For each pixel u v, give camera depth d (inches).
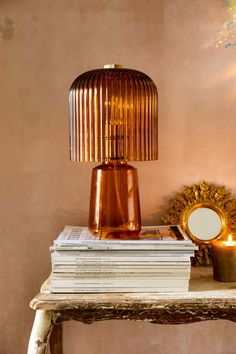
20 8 67.9
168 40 68.0
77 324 72.2
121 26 68.0
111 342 72.4
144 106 57.1
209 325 72.0
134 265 55.6
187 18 67.9
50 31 68.1
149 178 69.6
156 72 68.3
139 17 67.9
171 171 69.4
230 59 68.1
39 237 70.2
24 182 69.7
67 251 55.4
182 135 69.0
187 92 68.5
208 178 69.3
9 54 68.3
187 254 55.8
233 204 68.0
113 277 55.8
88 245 55.5
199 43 68.0
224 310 54.4
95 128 56.5
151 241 56.1
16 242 70.4
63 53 68.3
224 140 69.0
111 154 56.6
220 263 59.7
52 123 69.0
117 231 59.2
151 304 53.4
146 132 57.6
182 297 54.6
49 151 69.4
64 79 68.5
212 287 57.9
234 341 72.1
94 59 68.3
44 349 54.3
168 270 55.9
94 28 68.0
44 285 58.8
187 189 68.2
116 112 56.2
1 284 70.8
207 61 68.2
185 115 68.8
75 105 57.6
